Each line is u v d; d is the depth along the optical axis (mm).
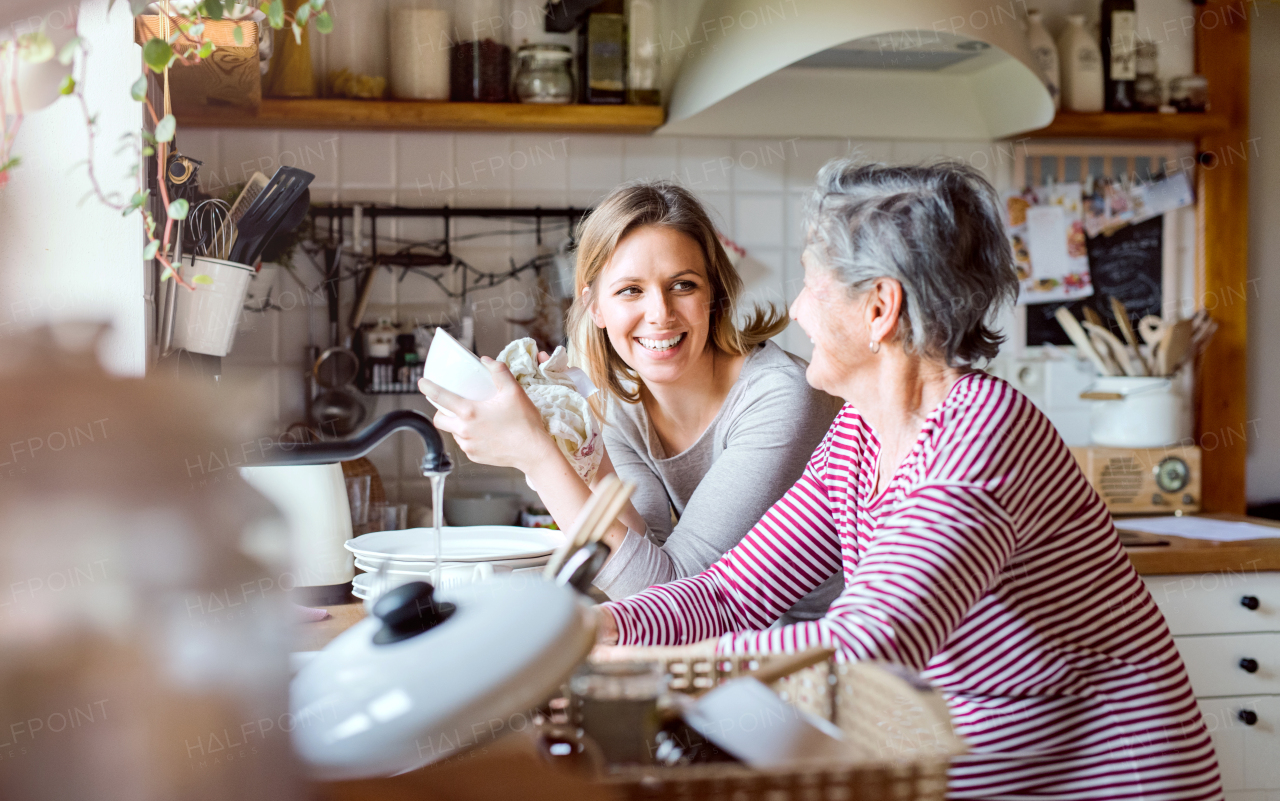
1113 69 2549
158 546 378
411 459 2424
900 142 2609
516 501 2320
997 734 920
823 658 670
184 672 382
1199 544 2104
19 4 778
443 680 512
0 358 374
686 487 1531
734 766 546
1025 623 909
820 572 1114
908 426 967
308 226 2328
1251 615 2072
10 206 1083
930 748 559
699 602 1074
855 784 534
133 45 1117
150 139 1101
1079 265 2686
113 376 389
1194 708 952
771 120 2484
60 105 1097
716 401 1503
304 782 430
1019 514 879
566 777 554
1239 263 2676
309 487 1184
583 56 2367
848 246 929
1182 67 2678
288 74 2170
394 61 2264
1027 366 2684
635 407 1520
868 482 1035
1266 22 2721
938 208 901
